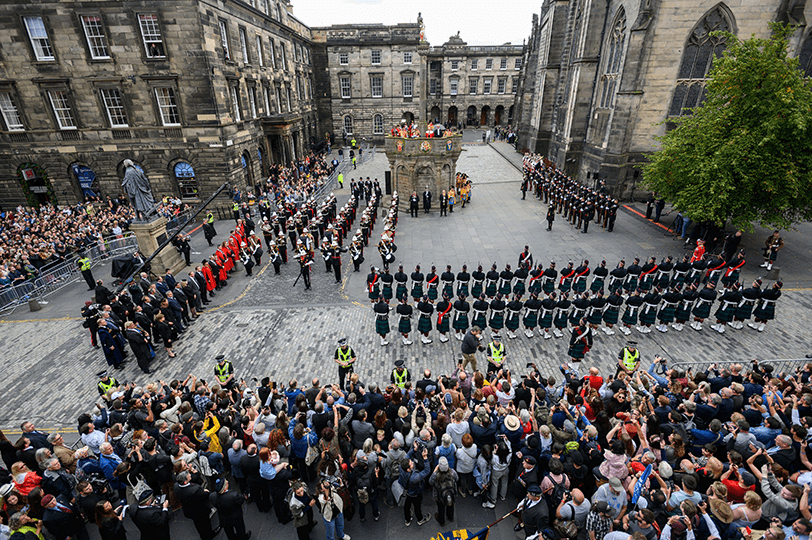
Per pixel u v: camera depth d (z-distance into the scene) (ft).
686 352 50.47
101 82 105.81
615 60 110.11
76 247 83.97
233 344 55.83
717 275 60.39
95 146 112.27
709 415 30.14
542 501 23.70
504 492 29.17
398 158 107.24
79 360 54.34
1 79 105.70
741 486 23.76
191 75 105.19
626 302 53.57
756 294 52.24
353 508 28.09
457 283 68.85
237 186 120.47
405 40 217.56
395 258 79.92
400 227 98.58
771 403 30.01
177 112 109.60
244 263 75.97
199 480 27.17
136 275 70.38
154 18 100.89
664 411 31.24
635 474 25.76
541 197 119.34
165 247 78.54
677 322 55.06
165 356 53.67
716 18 92.63
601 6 115.03
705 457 26.30
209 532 27.14
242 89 125.39
